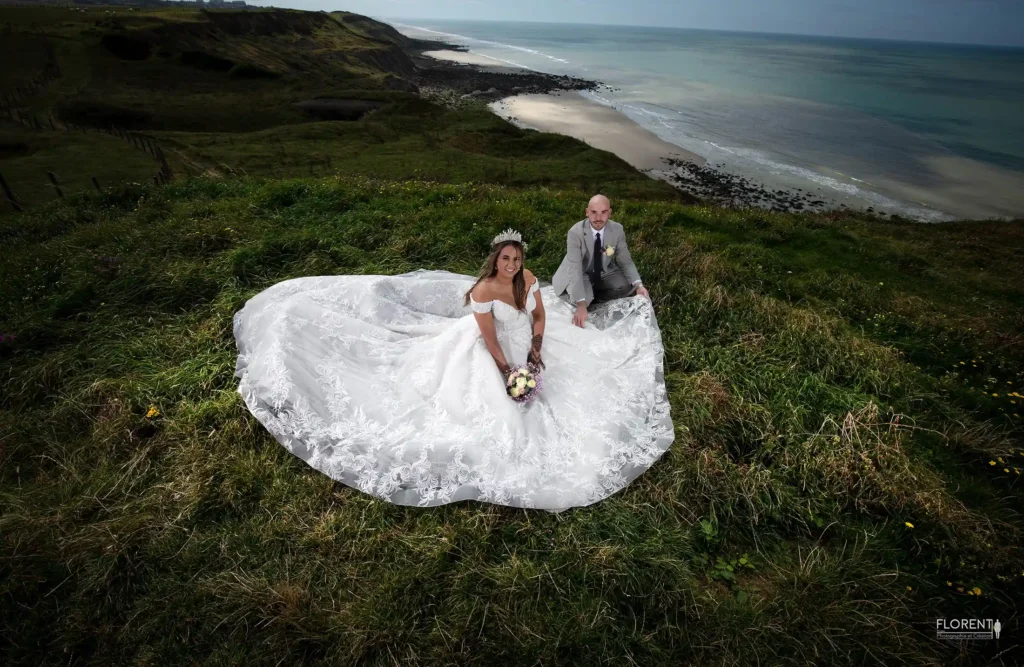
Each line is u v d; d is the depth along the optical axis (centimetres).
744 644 321
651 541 380
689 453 456
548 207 1073
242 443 436
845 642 325
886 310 767
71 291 621
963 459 488
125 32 6241
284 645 303
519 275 472
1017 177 3152
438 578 347
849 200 2653
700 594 349
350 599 333
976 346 680
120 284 641
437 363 475
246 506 390
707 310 679
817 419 508
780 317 675
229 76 6391
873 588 361
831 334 649
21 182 2223
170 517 371
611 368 520
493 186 1366
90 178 2395
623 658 310
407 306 585
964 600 359
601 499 412
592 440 438
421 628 321
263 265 716
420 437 422
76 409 455
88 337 556
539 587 342
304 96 5969
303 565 349
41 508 372
